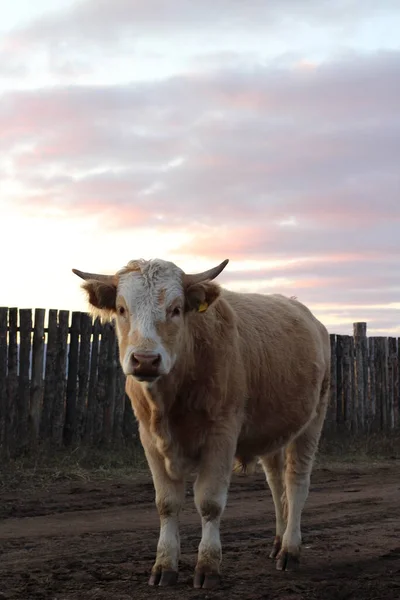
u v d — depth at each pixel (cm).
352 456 1196
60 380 1012
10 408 967
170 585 493
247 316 570
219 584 493
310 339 609
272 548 599
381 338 1500
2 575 513
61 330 1017
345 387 1398
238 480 921
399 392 1537
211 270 505
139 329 479
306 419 593
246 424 549
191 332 507
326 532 661
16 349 977
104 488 830
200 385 507
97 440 1051
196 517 712
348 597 484
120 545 602
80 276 521
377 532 661
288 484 595
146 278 493
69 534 636
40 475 866
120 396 1078
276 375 564
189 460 516
